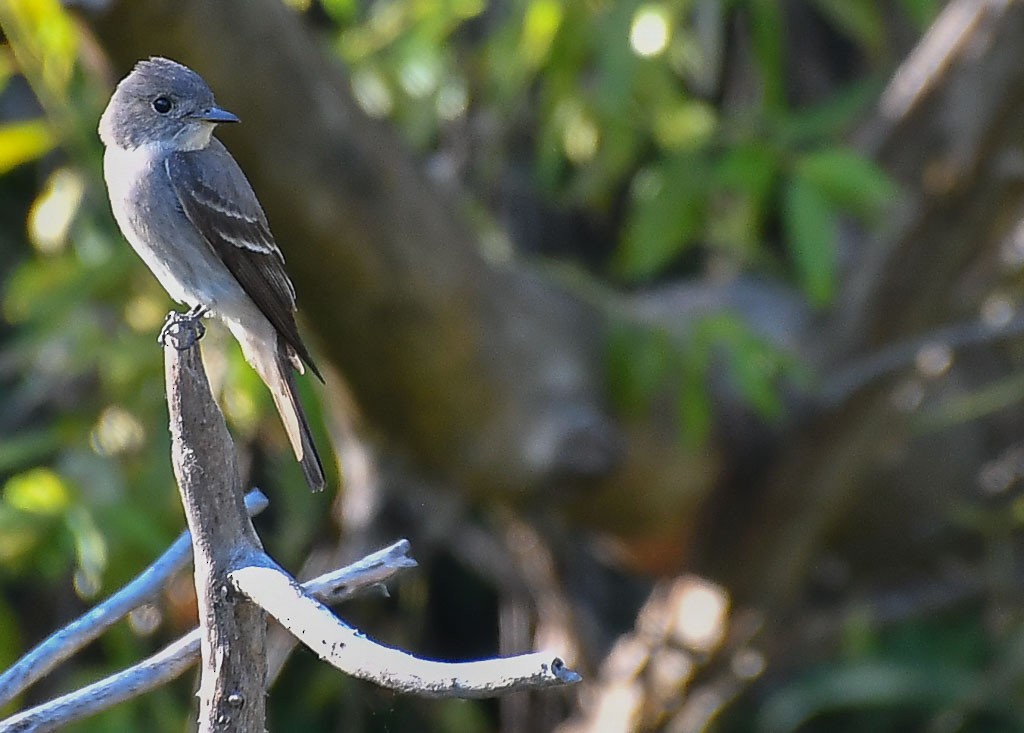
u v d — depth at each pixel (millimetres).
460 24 11953
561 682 3607
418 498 11820
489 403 10047
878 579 13922
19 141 9953
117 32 8000
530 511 11070
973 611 14078
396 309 9453
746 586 11891
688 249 14484
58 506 9461
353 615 12789
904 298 11125
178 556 5172
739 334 10133
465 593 15094
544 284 10781
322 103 8750
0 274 13570
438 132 12977
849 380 10922
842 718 14742
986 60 10555
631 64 9922
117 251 10461
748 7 11602
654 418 10898
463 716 12875
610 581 14984
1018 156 10688
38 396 11797
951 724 13344
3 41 8594
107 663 11859
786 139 10984
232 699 4512
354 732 12969
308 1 10344
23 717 4668
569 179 13867
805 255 10109
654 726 12242
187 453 4543
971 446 13234
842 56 14023
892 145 10953
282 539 11695
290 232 8945
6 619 10430
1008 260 12359
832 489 11516
